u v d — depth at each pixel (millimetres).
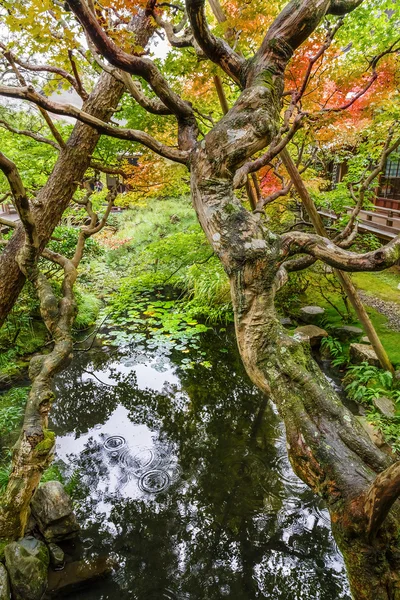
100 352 5641
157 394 4660
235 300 1189
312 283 6676
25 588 2227
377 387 3938
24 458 2072
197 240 6488
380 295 6410
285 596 2398
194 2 1252
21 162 4062
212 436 3875
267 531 2840
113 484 3273
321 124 2916
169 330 6113
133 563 2602
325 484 888
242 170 1631
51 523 2611
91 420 4199
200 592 2430
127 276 8266
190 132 1565
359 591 839
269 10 2068
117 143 3406
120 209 12219
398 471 726
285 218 6062
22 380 4594
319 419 979
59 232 5570
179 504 3074
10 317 4969
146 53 1669
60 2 1650
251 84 1356
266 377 1090
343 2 1619
